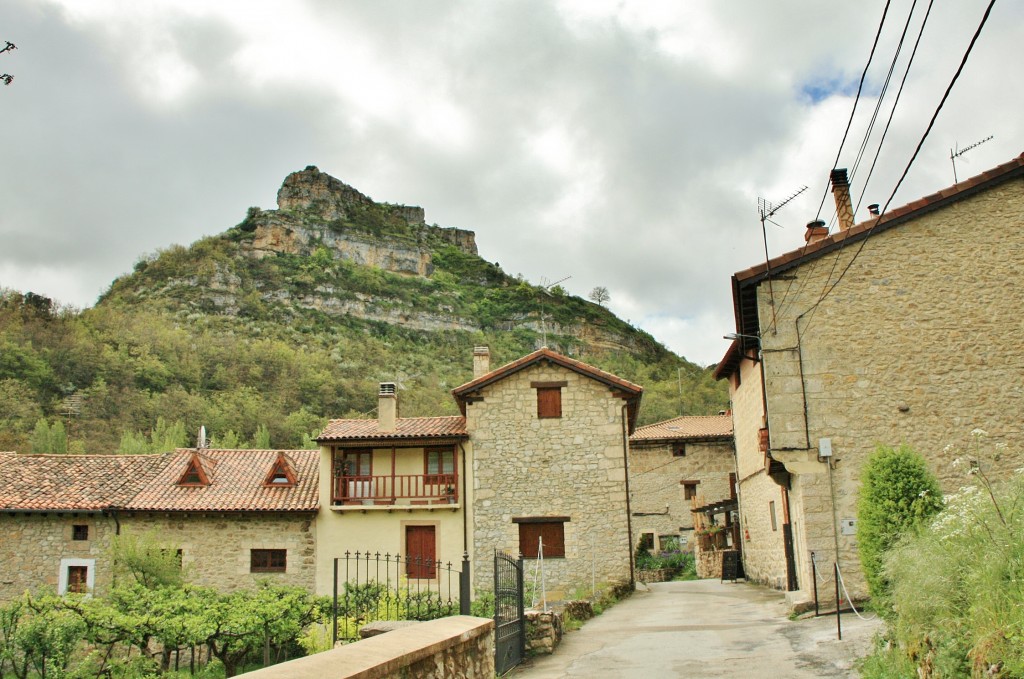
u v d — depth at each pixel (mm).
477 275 142250
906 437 14227
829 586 13703
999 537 6633
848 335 14680
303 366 78062
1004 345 14352
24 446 43406
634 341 121812
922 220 14984
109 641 15445
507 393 23141
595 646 12094
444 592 21844
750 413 20672
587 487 22375
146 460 24438
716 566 28219
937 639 6855
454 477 22734
